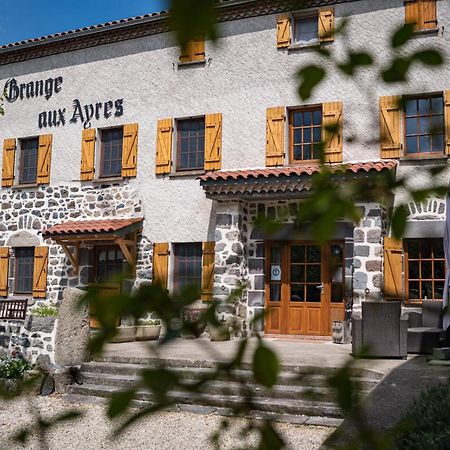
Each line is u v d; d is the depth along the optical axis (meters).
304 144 11.55
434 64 0.98
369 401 5.27
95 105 13.59
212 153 12.20
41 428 0.97
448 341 8.70
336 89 11.33
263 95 12.00
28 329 9.38
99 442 5.83
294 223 0.87
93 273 13.01
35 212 13.91
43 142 14.00
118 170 13.37
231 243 11.27
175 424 6.40
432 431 3.38
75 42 13.88
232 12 12.32
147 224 12.63
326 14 11.54
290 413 6.68
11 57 14.70
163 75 12.94
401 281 10.27
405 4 10.91
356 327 8.34
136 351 9.16
